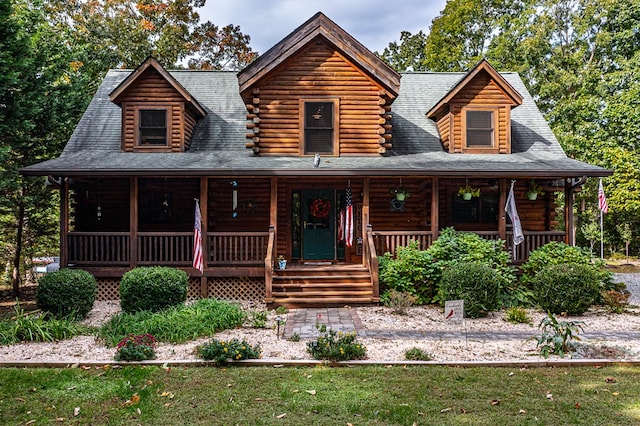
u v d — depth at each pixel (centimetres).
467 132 1420
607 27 2688
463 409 513
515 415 499
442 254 1173
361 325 933
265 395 554
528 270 1216
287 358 691
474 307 998
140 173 1175
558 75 2673
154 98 1373
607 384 589
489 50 2870
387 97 1384
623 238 2483
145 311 952
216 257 1405
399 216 1464
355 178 1441
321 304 1133
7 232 1794
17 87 1370
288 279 1200
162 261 1242
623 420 488
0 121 1317
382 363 668
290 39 1348
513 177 1254
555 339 693
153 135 1379
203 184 1226
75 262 1238
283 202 1456
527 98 1702
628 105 2261
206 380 603
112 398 549
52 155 1689
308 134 1369
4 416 502
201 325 841
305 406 521
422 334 858
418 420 486
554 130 2569
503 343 791
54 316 953
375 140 1377
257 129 1352
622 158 2214
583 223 2681
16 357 707
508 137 1414
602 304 1131
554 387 579
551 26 2705
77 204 1455
